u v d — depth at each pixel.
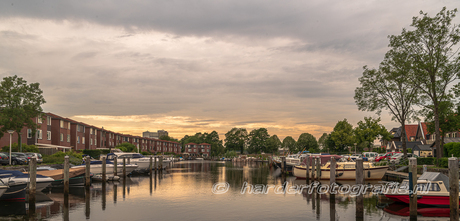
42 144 56.97
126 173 35.31
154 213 16.73
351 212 16.91
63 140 65.00
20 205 18.62
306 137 109.31
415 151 63.97
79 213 16.70
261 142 137.25
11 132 33.75
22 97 42.72
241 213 16.77
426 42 32.53
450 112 39.53
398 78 35.75
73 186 26.95
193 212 16.98
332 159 23.52
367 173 31.20
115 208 18.00
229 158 122.31
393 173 33.19
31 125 42.97
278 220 15.34
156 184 29.28
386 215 16.06
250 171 48.53
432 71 32.16
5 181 19.61
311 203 19.50
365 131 68.62
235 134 146.88
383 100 38.72
